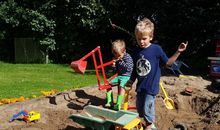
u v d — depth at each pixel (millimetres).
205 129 5719
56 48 17891
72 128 5348
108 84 6297
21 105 6281
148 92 4820
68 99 6785
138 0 16031
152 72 4809
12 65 16656
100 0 17141
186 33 15172
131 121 4531
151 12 15766
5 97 8367
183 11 14805
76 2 16969
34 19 17109
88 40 18234
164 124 6086
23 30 18203
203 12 14445
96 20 17031
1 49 18828
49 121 5629
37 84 10625
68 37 17719
